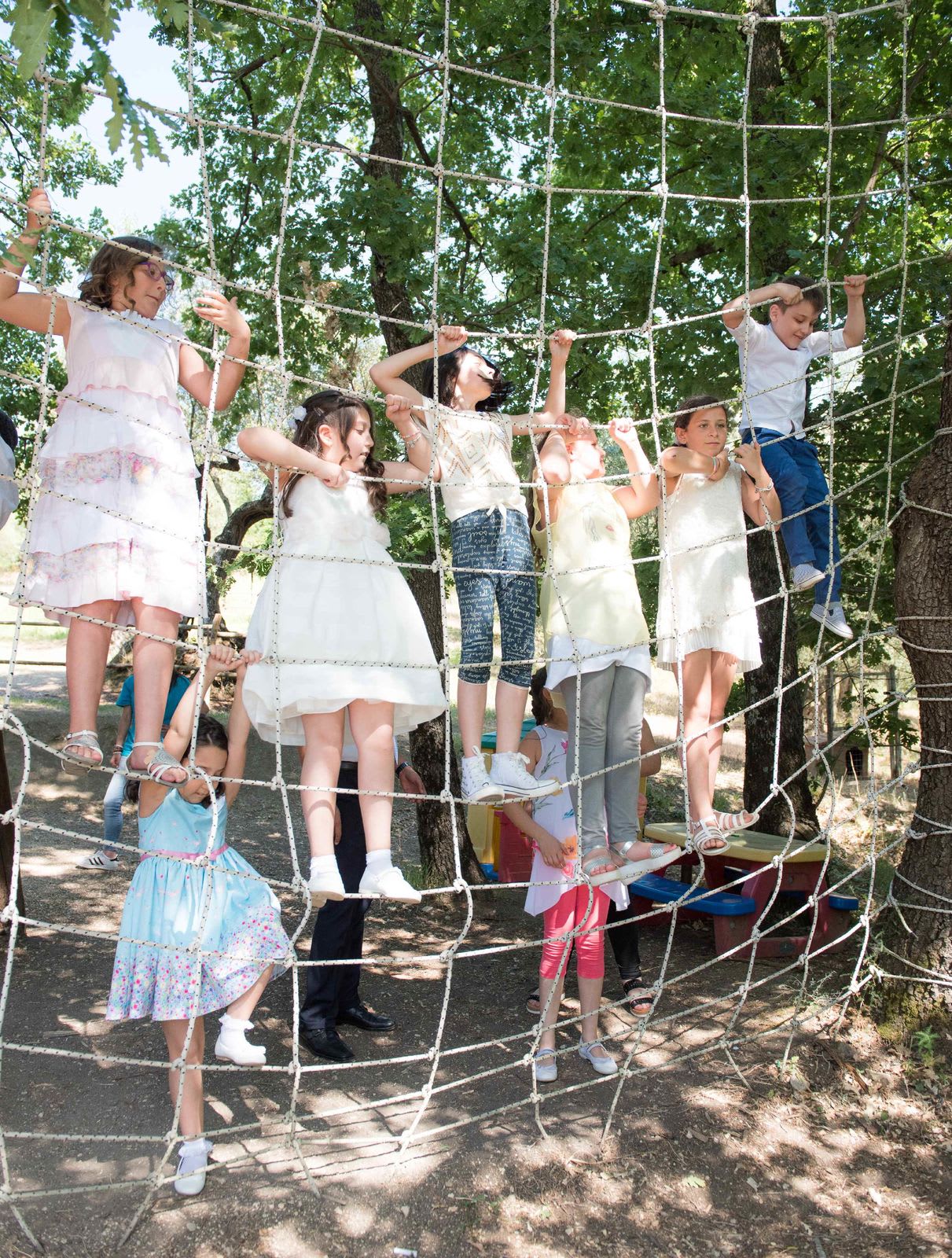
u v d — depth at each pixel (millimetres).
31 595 2984
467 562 3580
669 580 3951
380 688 3158
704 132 7148
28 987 4715
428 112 8367
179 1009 3166
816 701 4520
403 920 6152
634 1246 3281
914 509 4523
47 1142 3473
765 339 4312
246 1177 3355
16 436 4559
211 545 3133
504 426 3732
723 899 5391
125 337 3105
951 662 4430
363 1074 4082
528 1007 4688
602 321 6953
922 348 7191
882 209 7910
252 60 7590
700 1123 3832
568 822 4180
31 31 2059
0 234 2820
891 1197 3588
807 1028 4441
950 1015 4270
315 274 6688
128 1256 3012
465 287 7391
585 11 7449
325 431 3402
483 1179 3447
